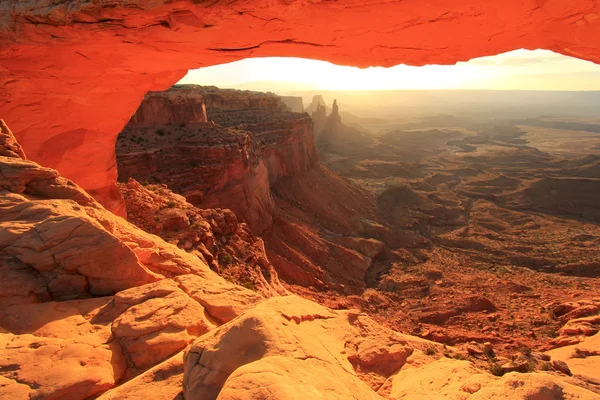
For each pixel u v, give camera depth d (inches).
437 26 275.0
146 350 215.5
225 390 143.0
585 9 225.3
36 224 283.3
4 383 184.4
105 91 530.9
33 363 198.8
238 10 280.2
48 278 269.0
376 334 265.4
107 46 376.8
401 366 239.9
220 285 291.4
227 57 390.6
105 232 281.7
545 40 274.8
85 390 187.8
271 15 283.0
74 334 229.3
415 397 198.8
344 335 250.8
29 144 549.0
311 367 172.7
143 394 177.5
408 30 285.9
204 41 341.1
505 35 275.7
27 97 502.6
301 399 134.7
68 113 553.3
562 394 154.5
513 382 166.9
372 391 188.7
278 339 184.2
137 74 487.2
